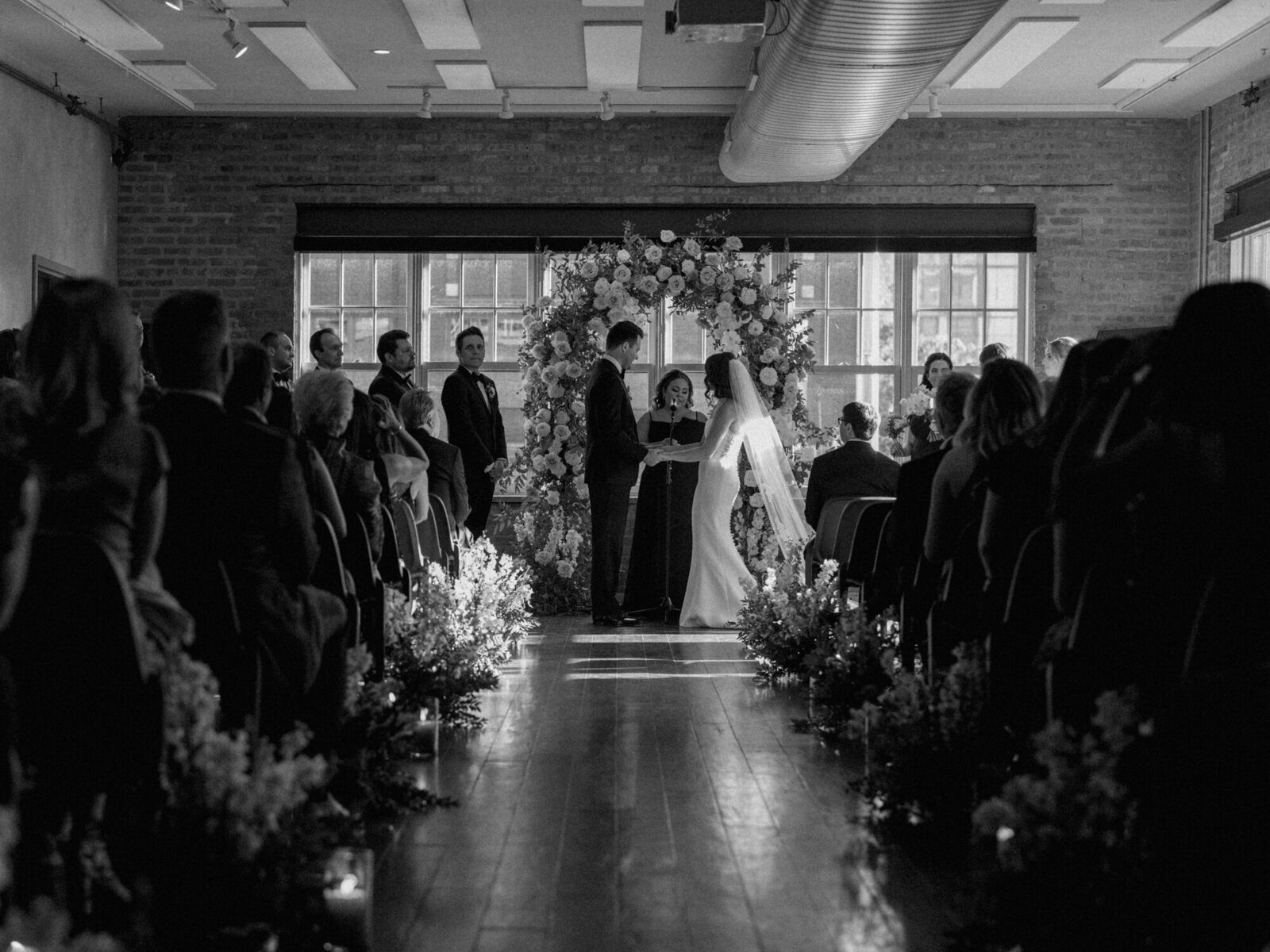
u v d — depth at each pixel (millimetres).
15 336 6324
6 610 2201
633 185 12898
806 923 3404
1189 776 2469
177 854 2670
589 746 5746
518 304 13164
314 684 4012
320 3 9594
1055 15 9836
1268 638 2561
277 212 12891
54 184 11414
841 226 12938
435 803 4617
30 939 2074
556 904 3562
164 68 11133
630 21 9844
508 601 8727
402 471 6082
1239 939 2455
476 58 10930
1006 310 13133
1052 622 3748
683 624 10367
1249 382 2672
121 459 2824
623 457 10375
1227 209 12086
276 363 8828
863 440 8117
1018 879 2740
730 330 11672
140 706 2566
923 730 4258
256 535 3559
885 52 7770
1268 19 9812
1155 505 2777
